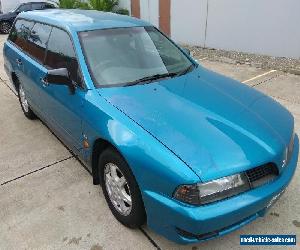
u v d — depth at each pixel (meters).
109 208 3.34
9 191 3.69
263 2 9.20
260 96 3.49
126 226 3.10
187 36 11.87
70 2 15.54
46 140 4.80
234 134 2.67
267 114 3.10
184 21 11.77
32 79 4.41
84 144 3.40
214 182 2.35
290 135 2.95
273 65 8.53
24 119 5.55
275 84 7.12
